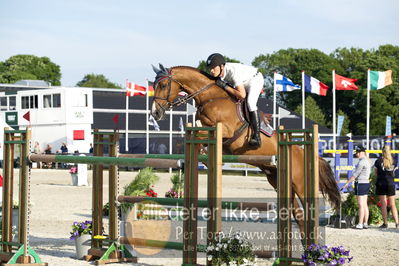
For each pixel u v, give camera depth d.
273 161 7.58
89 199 19.58
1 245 9.20
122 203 9.45
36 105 42.44
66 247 10.52
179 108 48.94
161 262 9.00
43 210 16.34
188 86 9.55
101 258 8.87
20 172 8.86
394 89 66.25
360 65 67.94
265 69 80.31
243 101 9.32
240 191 21.83
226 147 9.44
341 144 29.06
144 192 11.75
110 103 52.31
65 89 40.75
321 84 25.53
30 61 104.50
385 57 68.69
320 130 49.66
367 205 14.63
